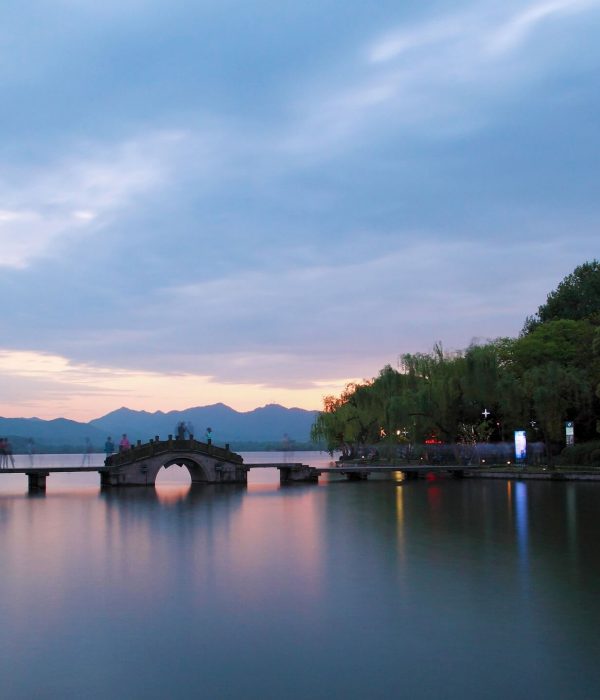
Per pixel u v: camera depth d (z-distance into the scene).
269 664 18.69
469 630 21.12
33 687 17.41
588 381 89.12
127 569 30.45
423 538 37.72
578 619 22.05
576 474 79.19
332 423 120.88
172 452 82.19
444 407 93.19
